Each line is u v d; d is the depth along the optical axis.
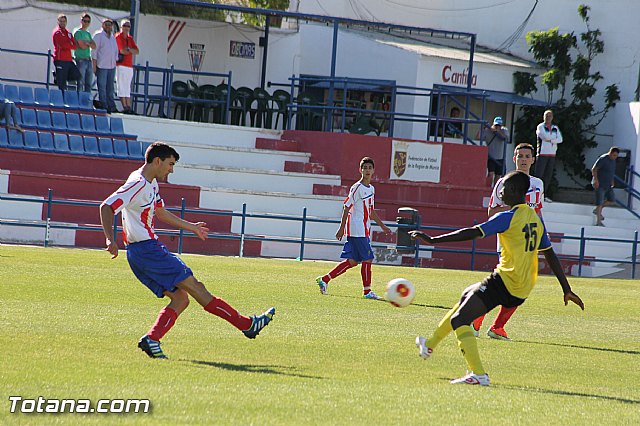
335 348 18.94
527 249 15.73
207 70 64.44
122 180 49.31
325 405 12.48
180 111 61.22
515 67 69.25
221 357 16.89
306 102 61.03
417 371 16.67
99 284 28.28
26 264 32.88
